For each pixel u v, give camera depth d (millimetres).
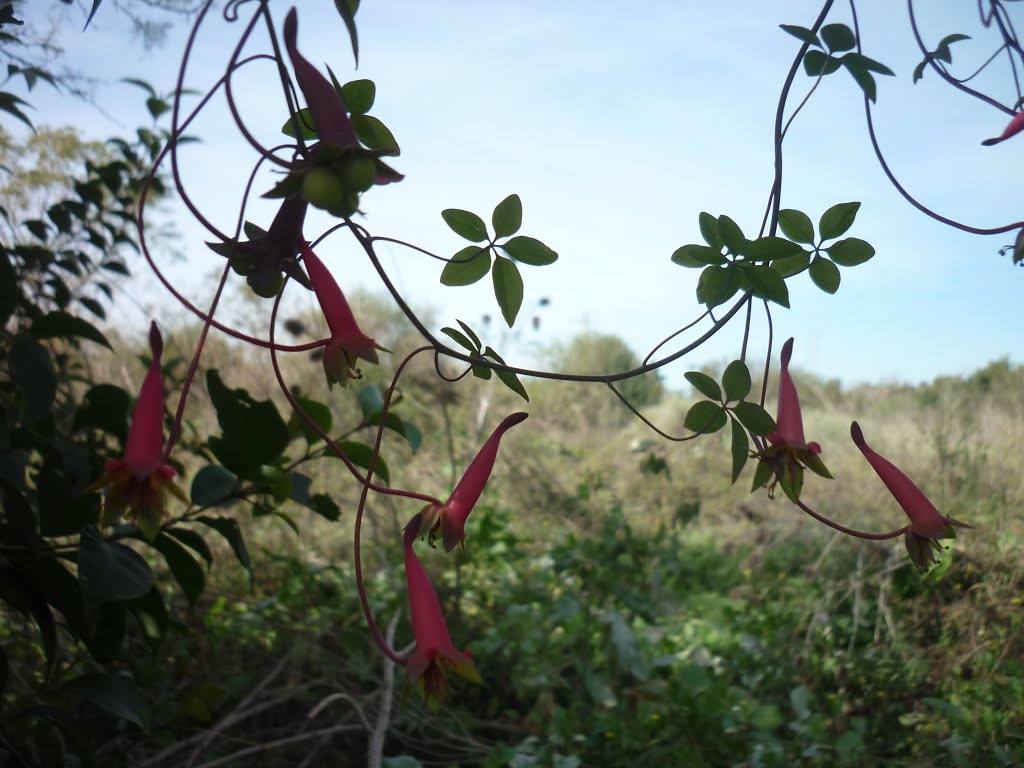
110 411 1751
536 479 5734
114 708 1615
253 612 3377
